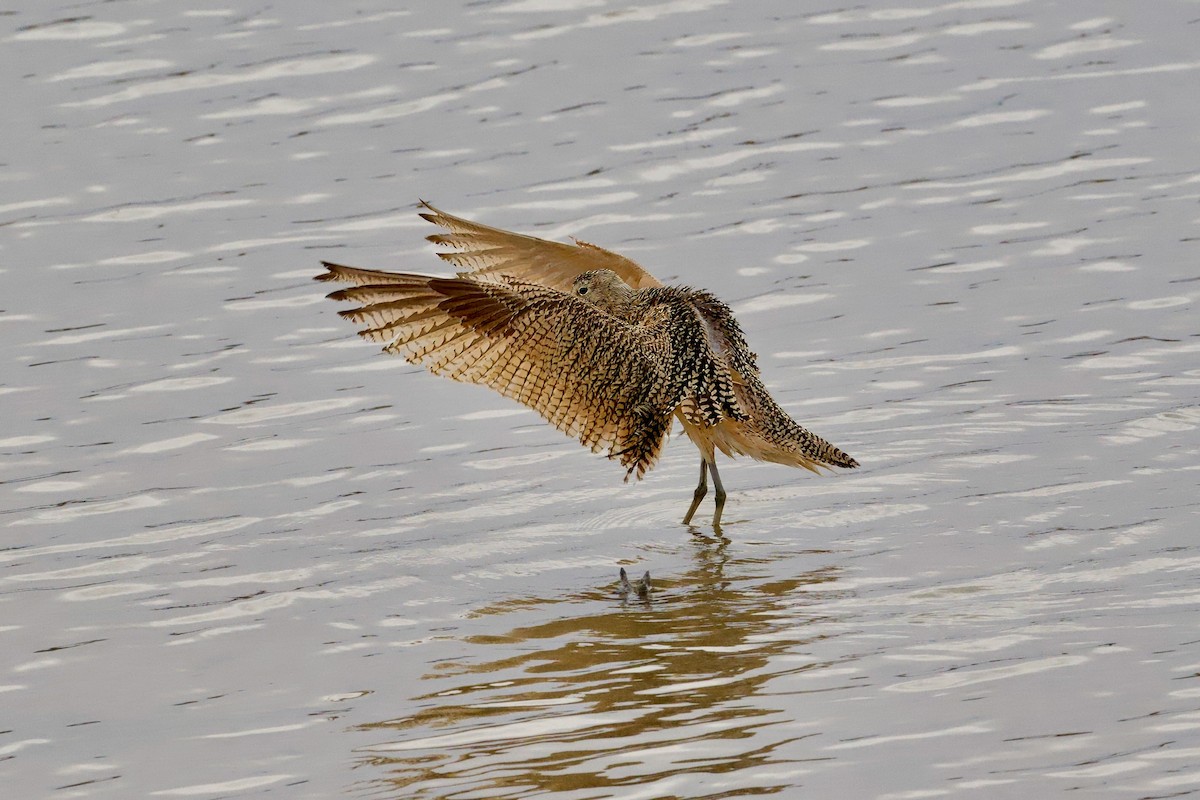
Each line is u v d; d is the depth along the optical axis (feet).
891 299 54.24
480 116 69.92
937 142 66.28
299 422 47.60
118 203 63.72
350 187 64.49
